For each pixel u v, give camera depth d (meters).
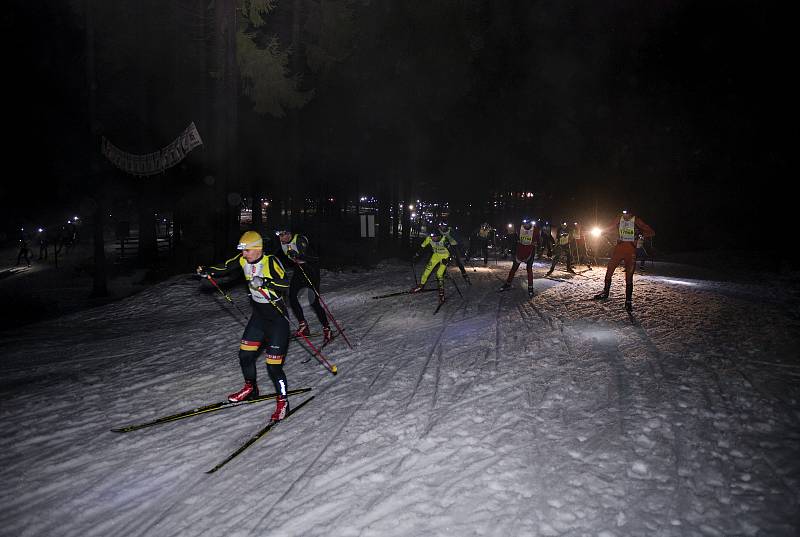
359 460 4.21
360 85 24.31
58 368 7.52
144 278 20.75
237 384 6.38
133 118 22.03
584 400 5.39
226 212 15.36
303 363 7.14
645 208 34.91
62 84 29.44
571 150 35.31
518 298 12.35
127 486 4.01
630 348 7.45
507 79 30.38
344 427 4.89
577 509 3.42
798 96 29.50
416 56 23.64
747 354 7.00
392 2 22.91
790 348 7.27
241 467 4.21
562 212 40.53
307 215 43.06
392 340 8.28
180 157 13.14
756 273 20.02
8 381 6.91
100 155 16.39
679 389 5.64
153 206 25.70
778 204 29.88
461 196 46.91
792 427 4.64
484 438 4.52
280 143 25.75
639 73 32.22
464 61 24.48
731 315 9.91
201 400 5.86
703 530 3.20
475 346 7.73
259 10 15.84
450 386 5.93
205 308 12.34
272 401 5.72
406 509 3.47
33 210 38.38
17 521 3.60
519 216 53.62
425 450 4.34
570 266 19.08
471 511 3.42
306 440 4.66
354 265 20.45
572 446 4.34
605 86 32.94
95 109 16.33
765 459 4.05
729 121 31.06
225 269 5.58
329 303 12.09
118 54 20.09
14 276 23.97
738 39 29.95
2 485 4.07
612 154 35.12
